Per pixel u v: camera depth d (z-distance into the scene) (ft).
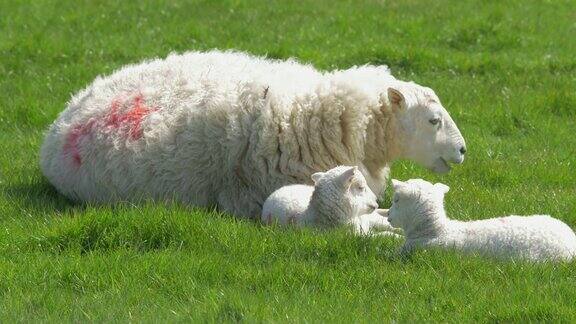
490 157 54.34
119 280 34.94
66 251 37.93
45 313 32.14
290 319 31.07
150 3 92.89
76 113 46.62
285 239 37.60
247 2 94.12
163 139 43.68
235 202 43.24
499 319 31.48
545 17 91.35
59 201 45.60
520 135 60.08
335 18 87.51
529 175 50.83
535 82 70.38
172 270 35.47
